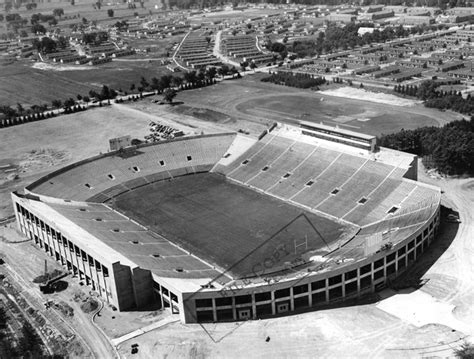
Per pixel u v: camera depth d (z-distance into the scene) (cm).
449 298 15288
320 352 13475
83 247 17038
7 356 14038
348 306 15325
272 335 14262
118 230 19812
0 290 17450
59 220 19212
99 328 15112
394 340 13688
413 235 16850
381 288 16125
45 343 14612
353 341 13775
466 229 19138
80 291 17162
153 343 14312
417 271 16788
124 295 15925
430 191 19625
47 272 18325
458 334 13725
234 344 14025
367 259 15512
